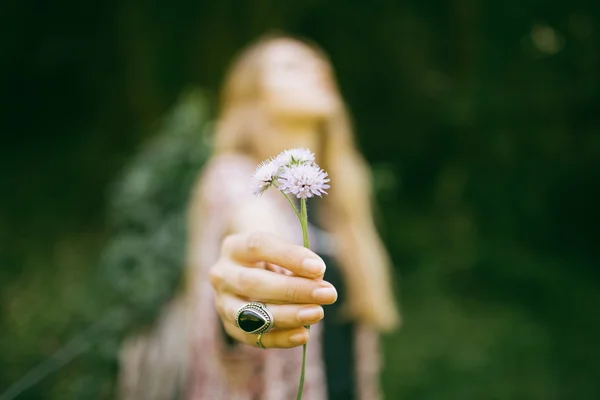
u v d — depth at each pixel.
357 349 0.84
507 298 2.38
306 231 0.37
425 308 2.26
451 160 2.92
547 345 2.05
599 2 2.71
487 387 1.85
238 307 0.39
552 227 2.76
